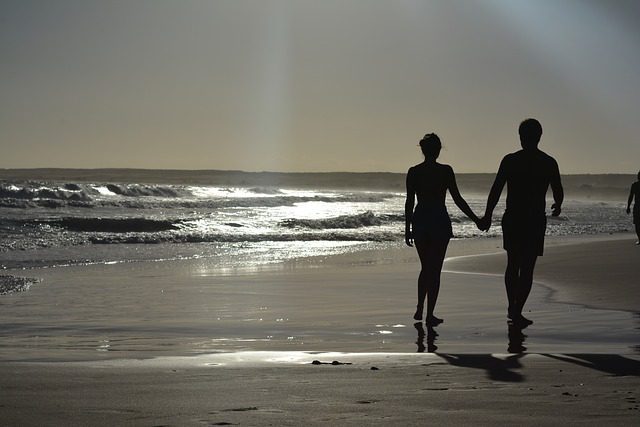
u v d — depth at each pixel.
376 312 10.52
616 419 3.84
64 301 11.84
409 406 4.17
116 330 8.89
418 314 9.70
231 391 4.57
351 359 5.97
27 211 38.22
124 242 25.55
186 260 20.23
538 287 13.09
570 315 9.94
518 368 5.43
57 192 46.19
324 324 9.41
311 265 18.77
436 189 9.63
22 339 8.19
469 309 10.77
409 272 16.78
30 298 12.21
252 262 19.69
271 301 11.77
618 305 10.94
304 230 33.59
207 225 33.34
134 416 3.92
